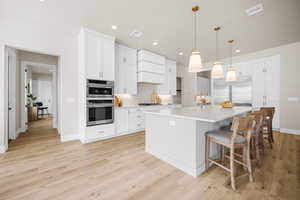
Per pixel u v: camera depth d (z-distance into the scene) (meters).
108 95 3.54
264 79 4.38
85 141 3.17
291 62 3.90
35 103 7.34
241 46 4.08
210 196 1.50
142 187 1.65
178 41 3.77
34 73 8.44
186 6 2.29
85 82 3.13
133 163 2.24
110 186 1.67
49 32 3.08
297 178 1.79
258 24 2.85
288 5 2.24
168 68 5.61
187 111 2.49
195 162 1.85
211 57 5.16
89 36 3.16
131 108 4.13
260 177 1.82
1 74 2.61
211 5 2.25
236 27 2.98
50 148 2.87
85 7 2.35
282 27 2.97
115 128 3.75
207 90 5.90
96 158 2.42
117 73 3.96
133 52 4.35
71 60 3.39
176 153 2.12
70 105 3.40
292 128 3.89
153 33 3.31
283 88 4.04
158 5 2.27
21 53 4.23
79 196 1.50
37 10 2.44
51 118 7.24
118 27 3.05
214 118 1.68
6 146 2.75
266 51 4.34
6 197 1.48
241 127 1.64
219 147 2.29
